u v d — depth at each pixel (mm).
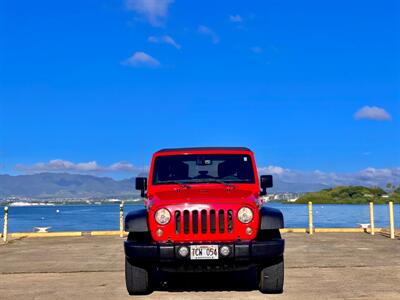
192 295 7441
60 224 46125
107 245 15453
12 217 76000
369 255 11992
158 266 7195
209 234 7121
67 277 9414
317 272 9445
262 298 7129
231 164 8570
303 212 75625
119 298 7344
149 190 8422
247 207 7188
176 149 8844
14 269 10484
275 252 7031
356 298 7086
